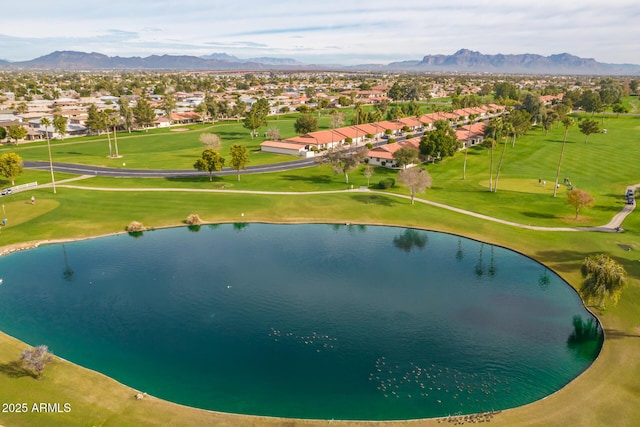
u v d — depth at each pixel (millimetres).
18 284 70125
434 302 65750
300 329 58531
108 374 48812
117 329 58031
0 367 47531
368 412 43938
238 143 191500
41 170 137250
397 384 48156
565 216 97688
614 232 87375
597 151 167250
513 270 76125
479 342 55938
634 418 41688
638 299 62531
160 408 42719
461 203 107938
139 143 193000
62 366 48688
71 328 57969
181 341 55562
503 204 106562
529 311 63312
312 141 171125
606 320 59250
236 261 79500
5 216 96188
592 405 43594
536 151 168500
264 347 54656
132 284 70500
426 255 82750
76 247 85125
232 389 47062
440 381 48719
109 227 93438
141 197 110375
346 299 66438
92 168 141375
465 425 41219
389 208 104188
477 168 143250
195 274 74188
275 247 86062
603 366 49750
